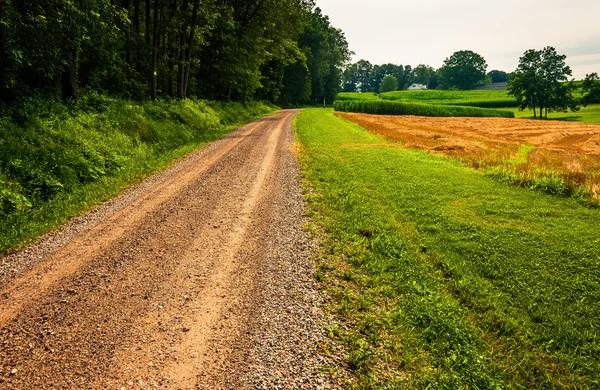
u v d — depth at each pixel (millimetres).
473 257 6820
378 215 8695
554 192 11000
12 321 4457
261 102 57656
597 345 4520
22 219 7547
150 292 5168
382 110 69688
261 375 3668
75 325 4402
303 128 26531
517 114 88875
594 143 28516
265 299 5023
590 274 6168
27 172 9180
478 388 3697
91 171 11102
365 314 4793
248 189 10477
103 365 3760
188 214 8406
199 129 23203
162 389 3477
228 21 34156
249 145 18344
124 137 15023
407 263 6379
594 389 3904
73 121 13281
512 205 9820
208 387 3516
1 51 12297
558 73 78688
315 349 4086
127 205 9031
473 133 33750
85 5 13859
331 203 9297
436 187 11398
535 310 5234
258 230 7473
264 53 41625
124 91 22625
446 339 4391
